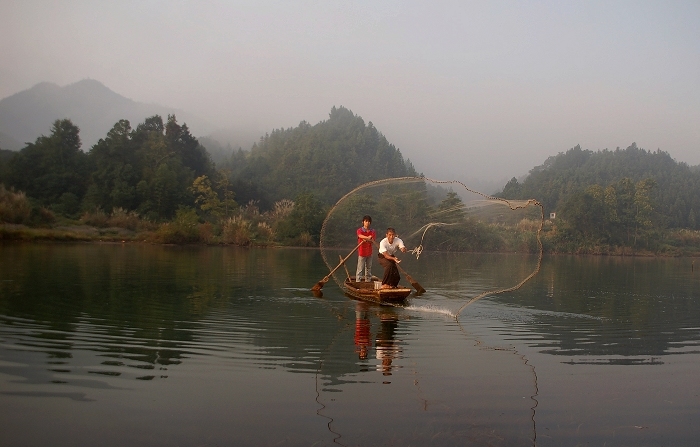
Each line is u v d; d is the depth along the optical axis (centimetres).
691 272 2341
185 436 376
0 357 550
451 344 676
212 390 472
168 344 630
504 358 610
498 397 473
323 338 693
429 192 1114
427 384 505
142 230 4234
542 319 885
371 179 13212
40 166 5284
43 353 570
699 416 438
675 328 819
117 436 374
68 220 4284
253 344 646
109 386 474
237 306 933
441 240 1041
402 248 1075
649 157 16600
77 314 793
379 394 473
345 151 13988
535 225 893
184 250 2923
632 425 416
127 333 680
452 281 1014
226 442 368
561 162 16312
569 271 2198
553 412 440
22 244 2645
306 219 4178
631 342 711
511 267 919
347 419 413
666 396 484
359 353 618
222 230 4325
